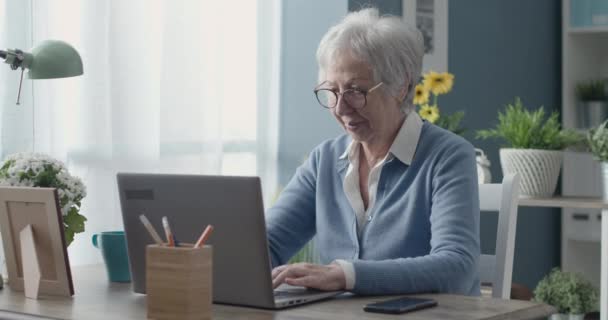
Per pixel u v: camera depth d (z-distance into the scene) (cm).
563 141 356
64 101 317
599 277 496
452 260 192
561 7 525
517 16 499
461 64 459
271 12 399
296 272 180
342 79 212
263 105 399
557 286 386
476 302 173
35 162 202
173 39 352
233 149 388
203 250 153
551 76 521
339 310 165
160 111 351
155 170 343
